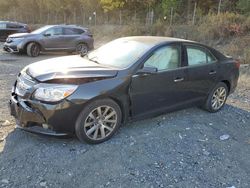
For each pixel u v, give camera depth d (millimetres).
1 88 7695
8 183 3682
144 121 5500
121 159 4223
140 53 5039
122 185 3711
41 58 14469
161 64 5176
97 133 4547
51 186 3656
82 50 16594
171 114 5973
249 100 7824
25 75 4652
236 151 4801
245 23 17766
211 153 4625
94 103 4406
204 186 3826
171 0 27703
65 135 4383
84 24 33656
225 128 5645
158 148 4582
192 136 5074
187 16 25719
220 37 17688
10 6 47250
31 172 3891
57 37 15445
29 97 4332
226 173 4156
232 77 6531
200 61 5859
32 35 14773
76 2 37844
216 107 6352
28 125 4461
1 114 5762
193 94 5785
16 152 4316
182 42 5562
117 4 32156
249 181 4035
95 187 3660
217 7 26172
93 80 4441
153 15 28578
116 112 4680
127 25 26469
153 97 5098
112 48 5539
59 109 4195
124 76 4676
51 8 40281
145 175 3930
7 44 14930
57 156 4223
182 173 4047
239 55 14328
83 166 4031
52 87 4219
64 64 4855
